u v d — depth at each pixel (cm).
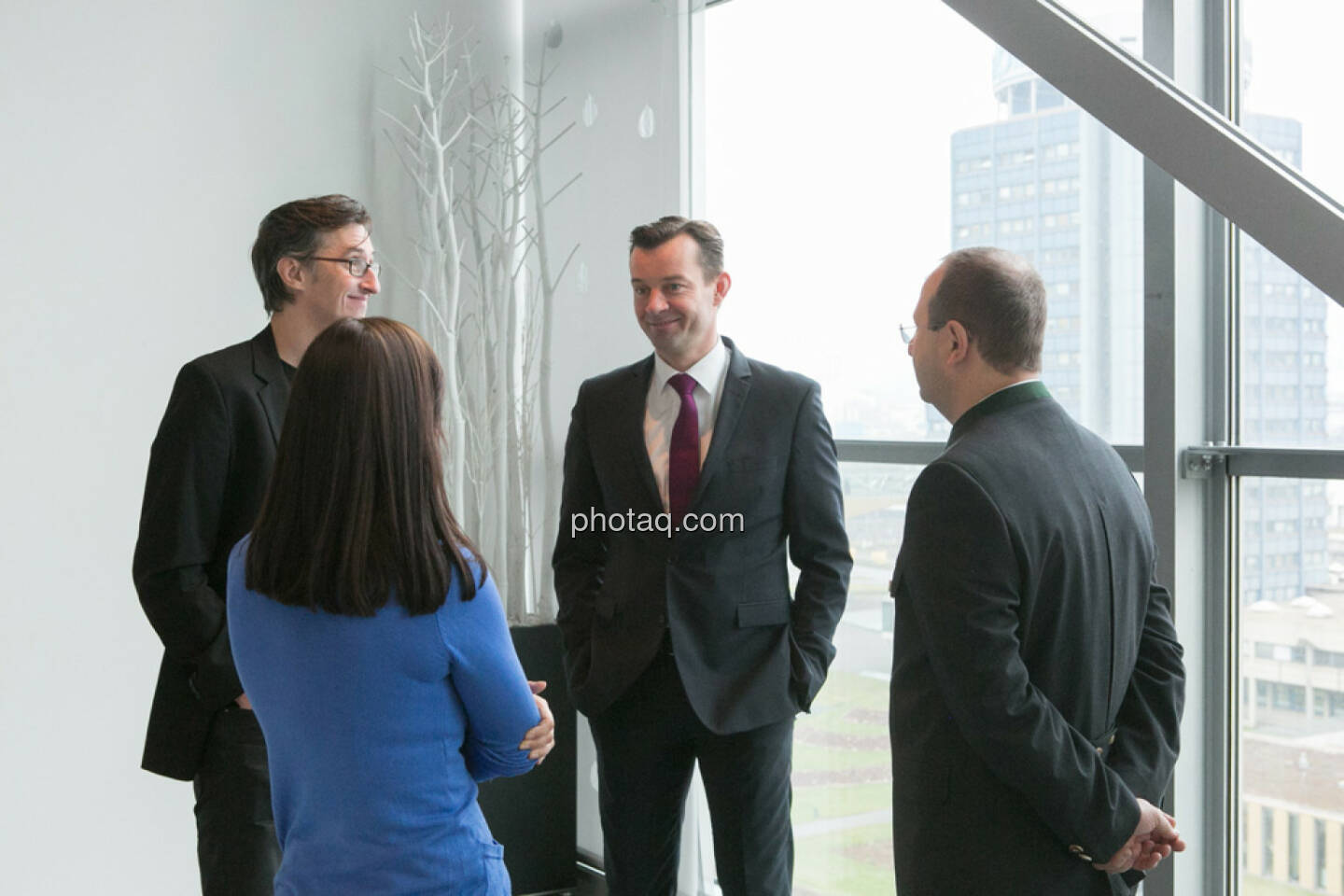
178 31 390
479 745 170
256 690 165
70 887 374
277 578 159
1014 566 170
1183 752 273
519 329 430
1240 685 273
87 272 375
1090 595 179
